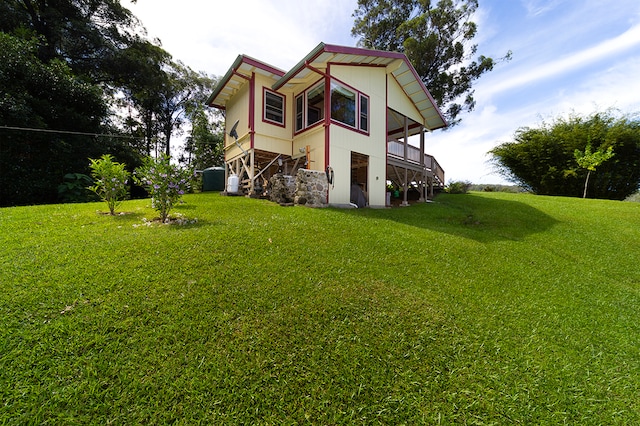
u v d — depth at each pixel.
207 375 2.19
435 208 11.16
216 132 26.34
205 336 2.55
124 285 3.14
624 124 15.34
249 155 10.42
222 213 6.97
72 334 2.40
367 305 3.28
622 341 3.15
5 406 1.82
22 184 9.86
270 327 2.75
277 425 1.91
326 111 9.17
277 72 10.23
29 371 2.05
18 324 2.44
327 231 5.70
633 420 2.18
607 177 15.34
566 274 5.04
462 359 2.62
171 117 25.23
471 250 5.66
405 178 12.38
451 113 19.47
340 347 2.61
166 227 5.35
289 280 3.60
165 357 2.30
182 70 24.22
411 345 2.72
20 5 13.00
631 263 5.99
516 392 2.32
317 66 9.23
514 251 6.00
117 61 16.05
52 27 13.74
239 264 3.87
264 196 10.29
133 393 2.00
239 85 11.23
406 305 3.37
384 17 19.19
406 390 2.25
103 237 4.58
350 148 9.89
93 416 1.84
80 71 15.17
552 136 16.72
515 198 13.97
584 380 2.52
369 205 10.62
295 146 10.88
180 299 3.00
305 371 2.34
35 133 10.26
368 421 1.99
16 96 9.73
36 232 4.71
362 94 10.42
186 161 25.92
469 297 3.76
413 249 5.28
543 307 3.76
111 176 6.36
